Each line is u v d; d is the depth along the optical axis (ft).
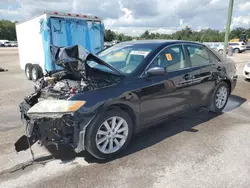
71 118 9.36
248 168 9.98
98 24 31.35
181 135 13.26
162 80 12.22
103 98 10.03
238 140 12.60
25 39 32.96
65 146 11.70
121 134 11.07
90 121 9.77
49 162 10.46
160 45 12.99
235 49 103.04
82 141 9.72
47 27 26.66
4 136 13.10
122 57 13.02
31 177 9.37
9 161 10.49
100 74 10.40
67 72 12.34
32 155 10.25
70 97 9.60
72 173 9.68
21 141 10.41
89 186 8.87
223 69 16.30
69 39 28.71
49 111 9.18
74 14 28.78
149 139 12.76
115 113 10.50
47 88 11.28
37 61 30.12
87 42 30.53
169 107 12.91
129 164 10.34
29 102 11.21
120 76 11.00
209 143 12.26
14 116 16.53
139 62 12.03
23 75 36.14
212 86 15.70
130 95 10.86
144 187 8.82
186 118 15.93
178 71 13.20
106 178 9.36
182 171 9.80
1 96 22.26
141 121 11.71
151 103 11.87
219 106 16.79
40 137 9.60
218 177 9.37
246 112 17.30
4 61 60.75
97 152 10.21
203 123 15.07
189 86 13.78
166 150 11.55
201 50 15.23
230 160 10.60
